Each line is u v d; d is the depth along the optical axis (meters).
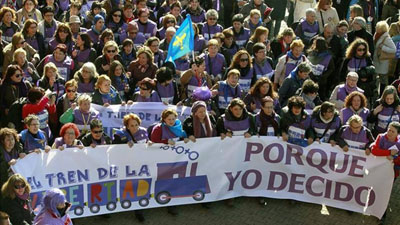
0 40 12.48
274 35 16.59
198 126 9.47
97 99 10.45
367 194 9.56
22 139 9.17
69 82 10.33
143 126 10.54
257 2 15.43
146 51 11.43
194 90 10.38
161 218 9.57
